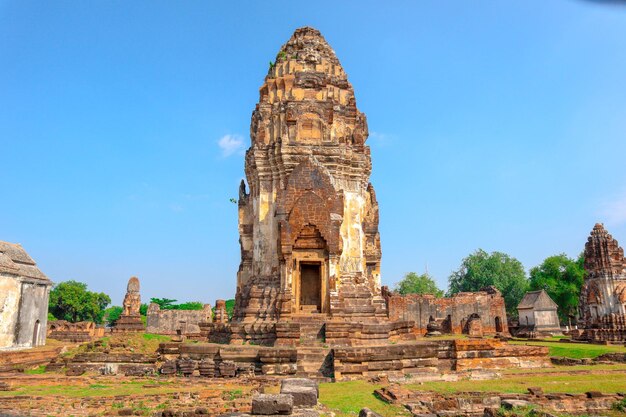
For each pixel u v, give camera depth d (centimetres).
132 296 5219
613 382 1838
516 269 9100
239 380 1909
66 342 4841
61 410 1435
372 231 3169
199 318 6450
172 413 1373
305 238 2616
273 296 2577
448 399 1566
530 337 5281
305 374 2034
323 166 2722
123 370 2503
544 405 1570
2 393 1703
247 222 2955
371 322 2566
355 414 1360
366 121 3272
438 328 4612
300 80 2977
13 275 3894
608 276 4450
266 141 2906
